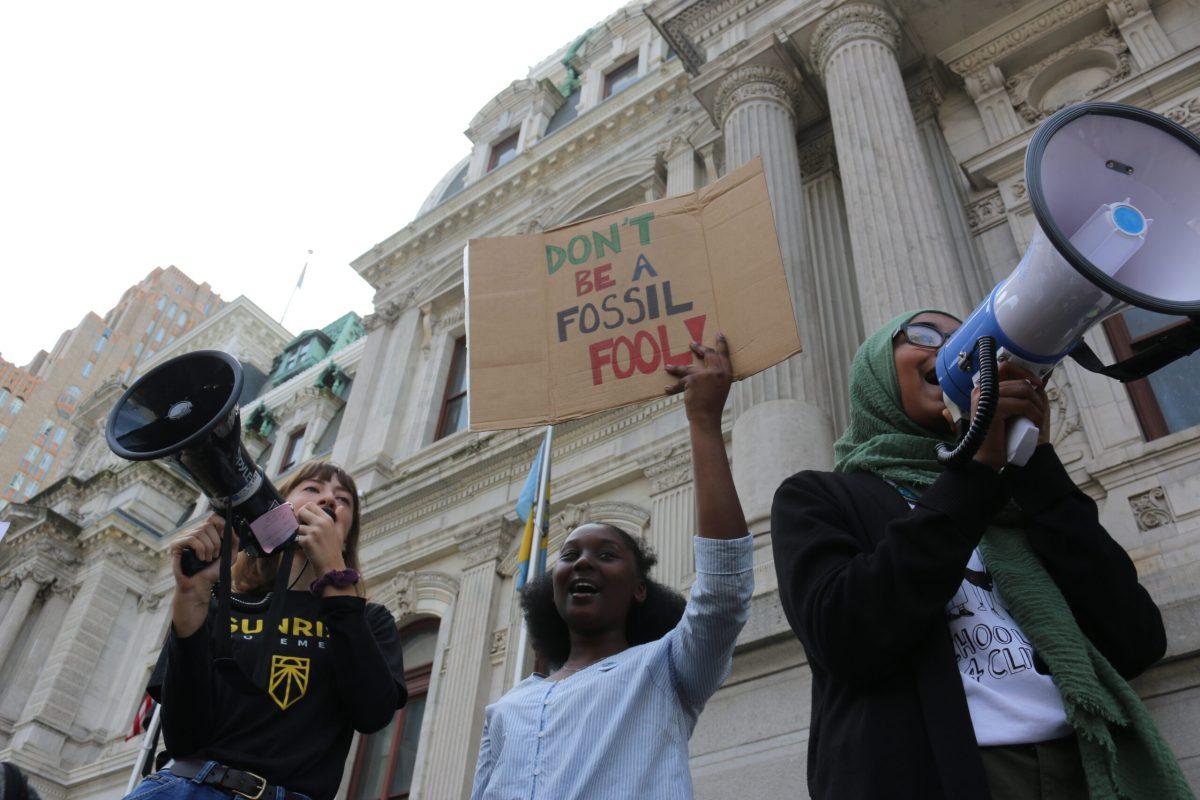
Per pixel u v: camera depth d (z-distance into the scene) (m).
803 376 8.23
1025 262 2.17
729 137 11.21
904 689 2.18
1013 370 2.13
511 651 11.59
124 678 19.69
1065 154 2.17
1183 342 2.10
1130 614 2.36
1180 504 6.07
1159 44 9.73
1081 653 2.14
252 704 3.04
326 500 3.91
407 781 11.50
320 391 22.61
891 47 10.80
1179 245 2.13
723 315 3.42
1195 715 3.94
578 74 21.97
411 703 12.35
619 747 2.91
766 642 5.54
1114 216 2.08
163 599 20.83
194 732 2.87
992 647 2.26
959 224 9.73
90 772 17.44
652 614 3.86
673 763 2.91
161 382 2.79
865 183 9.02
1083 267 1.94
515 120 21.92
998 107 10.61
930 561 2.07
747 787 5.12
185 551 2.85
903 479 2.64
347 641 3.14
